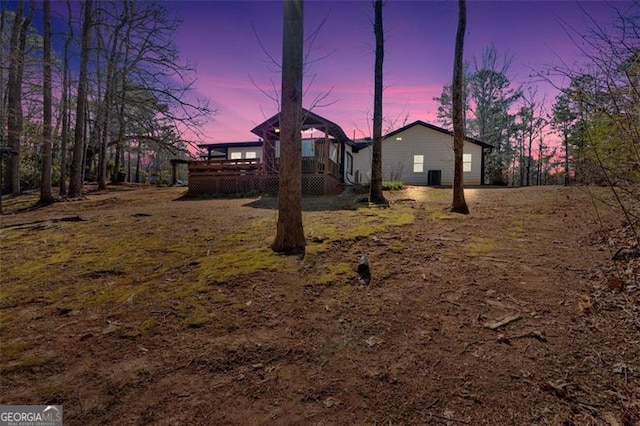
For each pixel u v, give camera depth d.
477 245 5.12
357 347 2.69
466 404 2.06
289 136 4.87
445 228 6.23
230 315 3.19
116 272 4.38
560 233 5.61
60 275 4.33
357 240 5.32
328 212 8.14
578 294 3.36
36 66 14.97
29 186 21.64
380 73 9.73
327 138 13.59
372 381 2.30
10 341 2.86
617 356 2.39
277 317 3.15
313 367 2.47
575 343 2.59
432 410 2.03
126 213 8.90
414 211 8.20
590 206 7.23
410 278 3.93
